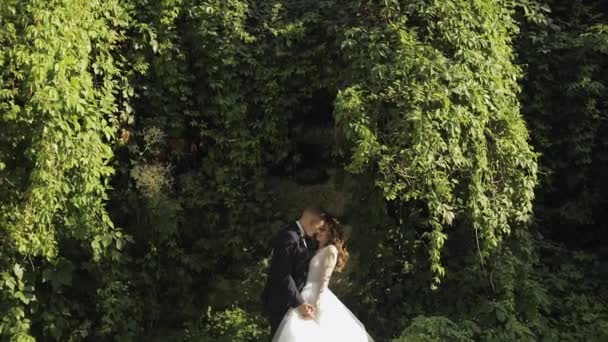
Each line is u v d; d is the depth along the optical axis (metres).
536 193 7.21
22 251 5.40
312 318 5.27
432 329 5.67
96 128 5.79
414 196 5.88
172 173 6.61
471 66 6.21
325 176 7.03
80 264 6.03
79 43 5.73
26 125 5.43
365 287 6.41
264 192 6.71
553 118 7.15
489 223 6.07
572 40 7.06
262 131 6.66
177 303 6.58
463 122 5.90
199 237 6.64
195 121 6.60
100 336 6.05
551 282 6.75
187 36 6.58
